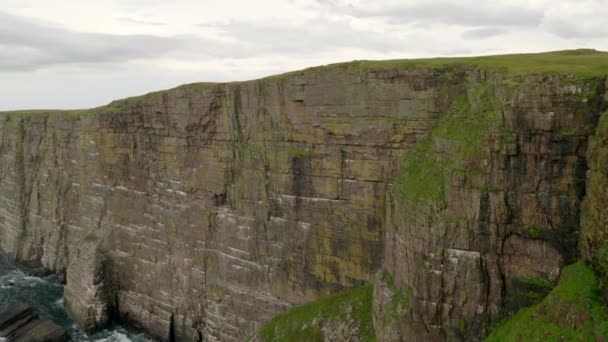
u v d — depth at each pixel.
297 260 56.00
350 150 50.34
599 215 30.12
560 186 34.09
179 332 69.88
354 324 47.50
